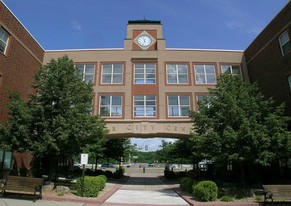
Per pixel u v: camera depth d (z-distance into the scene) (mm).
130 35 28641
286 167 20234
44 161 24266
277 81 22703
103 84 26516
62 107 15953
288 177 19891
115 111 25688
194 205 12617
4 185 12539
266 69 24453
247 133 13992
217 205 12609
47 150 15188
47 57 27641
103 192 16797
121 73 27000
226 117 15422
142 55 27531
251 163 17359
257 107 15789
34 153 15594
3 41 20766
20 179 12547
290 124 20062
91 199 13398
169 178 30672
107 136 26203
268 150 14758
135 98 26125
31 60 24969
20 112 15328
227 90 16797
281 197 12492
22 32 23359
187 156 32312
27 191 12320
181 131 24984
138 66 27281
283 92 21828
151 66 27297
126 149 39219
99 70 27047
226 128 14867
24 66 23688
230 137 14031
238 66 27984
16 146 15219
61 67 17000
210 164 28203
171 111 25766
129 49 27766
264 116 16125
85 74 27000
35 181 12414
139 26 29016
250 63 27344
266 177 21172
